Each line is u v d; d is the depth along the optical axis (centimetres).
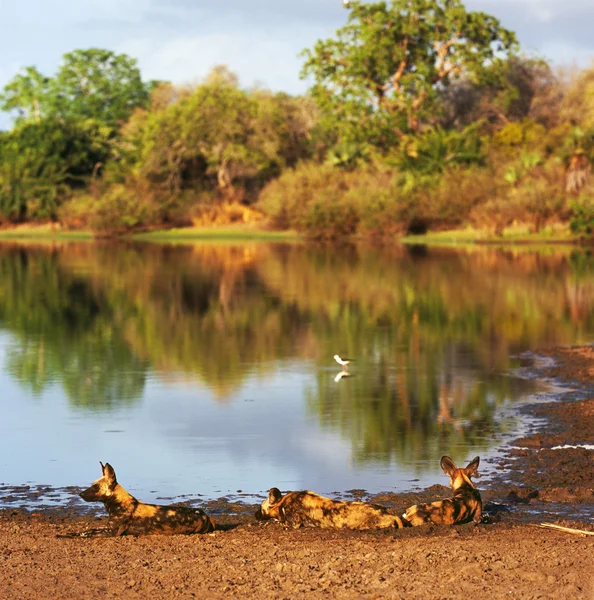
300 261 4838
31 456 1150
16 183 9112
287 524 805
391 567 657
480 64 8956
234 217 8844
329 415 1362
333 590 615
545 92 10244
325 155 9181
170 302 3003
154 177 8988
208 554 703
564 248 5653
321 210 7119
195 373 1733
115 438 1237
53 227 9019
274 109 9044
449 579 629
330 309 2748
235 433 1259
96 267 4553
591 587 612
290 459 1121
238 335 2244
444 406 1414
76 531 809
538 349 1941
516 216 6638
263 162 8894
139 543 743
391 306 2798
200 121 8762
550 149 8194
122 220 8112
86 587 629
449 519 810
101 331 2339
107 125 11650
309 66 9050
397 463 1098
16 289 3462
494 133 8962
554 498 931
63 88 12325
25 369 1783
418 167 7538
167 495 983
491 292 3139
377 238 7031
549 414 1338
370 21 9094
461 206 6944
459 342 2067
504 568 651
